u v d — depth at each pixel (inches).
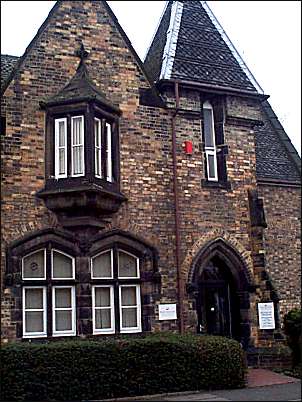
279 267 750.5
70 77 612.4
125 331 594.6
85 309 569.9
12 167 569.0
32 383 470.3
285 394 486.9
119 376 490.9
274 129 856.3
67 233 577.6
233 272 654.5
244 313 646.5
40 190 575.2
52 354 478.3
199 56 703.7
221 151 681.6
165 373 507.2
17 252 554.6
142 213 617.3
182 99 661.9
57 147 588.4
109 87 629.6
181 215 636.1
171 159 644.7
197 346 524.4
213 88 674.8
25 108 585.3
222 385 526.9
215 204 657.6
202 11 765.9
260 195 760.3
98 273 593.9
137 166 624.7
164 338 522.3
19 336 544.4
